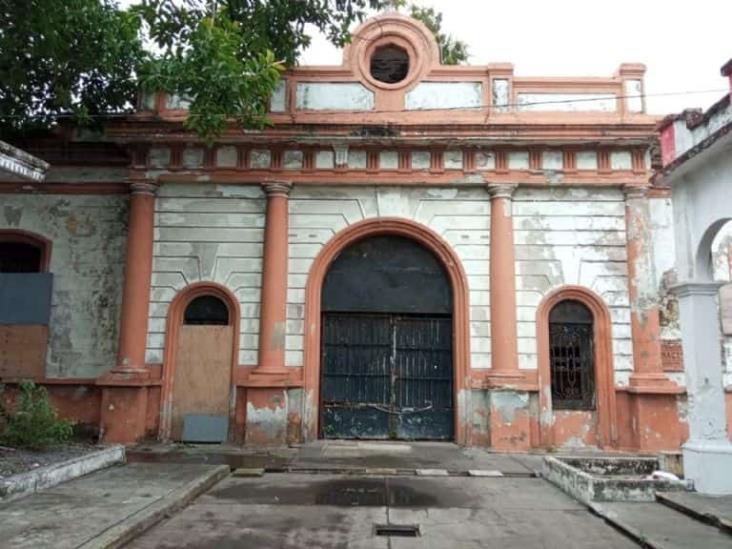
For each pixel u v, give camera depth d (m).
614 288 13.04
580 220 13.28
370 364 13.51
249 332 13.02
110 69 11.70
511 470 10.34
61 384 13.08
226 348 13.07
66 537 5.88
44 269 13.55
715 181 8.27
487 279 13.16
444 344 13.57
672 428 12.28
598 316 13.02
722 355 12.99
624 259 13.12
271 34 12.59
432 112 13.39
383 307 13.59
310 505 7.79
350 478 9.55
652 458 9.93
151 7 10.79
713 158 8.27
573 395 13.00
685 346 8.95
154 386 12.86
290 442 12.64
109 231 13.65
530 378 12.75
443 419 13.33
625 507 7.63
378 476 9.72
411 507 7.74
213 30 10.17
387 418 13.34
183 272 13.22
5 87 12.19
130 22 11.03
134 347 12.73
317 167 13.30
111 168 13.84
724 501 7.56
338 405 13.38
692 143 8.84
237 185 13.41
